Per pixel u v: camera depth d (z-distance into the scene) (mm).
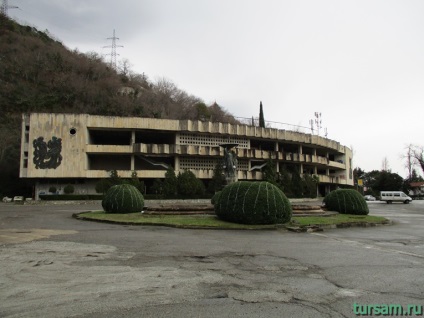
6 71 68688
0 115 59094
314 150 63844
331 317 4539
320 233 14062
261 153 53906
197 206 20109
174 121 48406
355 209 21688
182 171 48656
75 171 44750
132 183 43062
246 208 15469
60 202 40375
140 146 46500
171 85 91062
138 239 11188
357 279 6473
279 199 15891
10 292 5410
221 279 6305
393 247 10586
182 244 10281
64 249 9156
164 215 18516
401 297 5418
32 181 49094
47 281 6047
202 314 4562
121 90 74938
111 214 19641
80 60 79438
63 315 4496
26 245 9750
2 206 34188
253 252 9156
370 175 99125
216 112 80125
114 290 5559
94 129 47125
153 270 6922
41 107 61000
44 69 72375
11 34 79875
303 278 6484
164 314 4547
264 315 4559
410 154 73438
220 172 47312
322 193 68250
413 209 35562
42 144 44594
